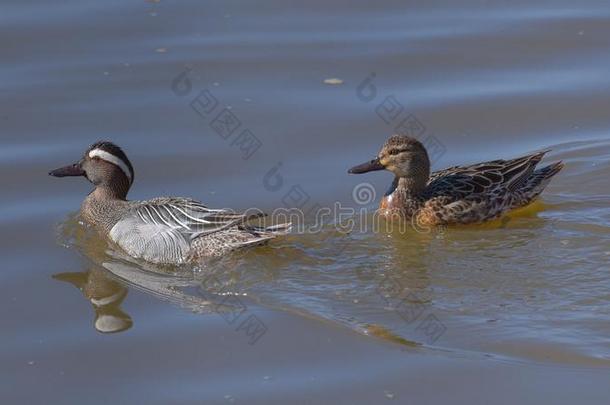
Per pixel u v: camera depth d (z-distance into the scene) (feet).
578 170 59.36
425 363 41.14
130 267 50.98
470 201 55.42
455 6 77.10
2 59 67.92
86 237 53.62
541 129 62.80
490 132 62.64
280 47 70.64
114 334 44.29
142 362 42.11
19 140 60.54
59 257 51.44
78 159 58.80
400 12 76.02
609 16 74.69
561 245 51.39
